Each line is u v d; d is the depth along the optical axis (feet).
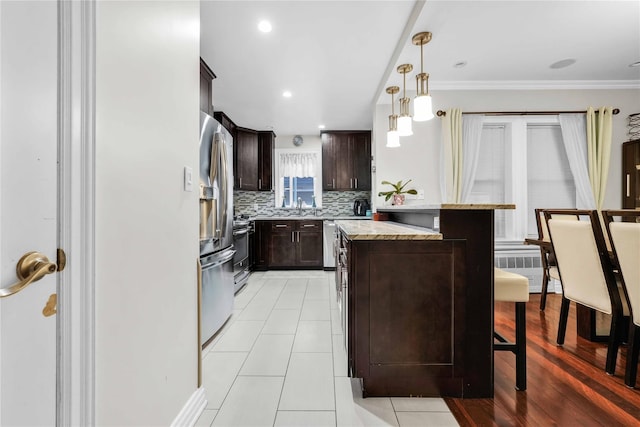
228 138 8.64
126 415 3.08
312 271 15.83
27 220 2.17
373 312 5.05
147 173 3.49
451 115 11.35
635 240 5.07
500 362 6.23
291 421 4.53
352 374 5.24
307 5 6.86
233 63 9.50
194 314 4.74
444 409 4.77
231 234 8.92
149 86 3.54
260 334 7.71
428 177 11.71
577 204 11.51
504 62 9.78
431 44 8.56
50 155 2.33
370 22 7.54
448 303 5.04
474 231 5.04
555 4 6.98
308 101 12.73
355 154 17.04
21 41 2.11
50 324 2.35
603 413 4.61
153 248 3.61
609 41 8.59
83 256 2.52
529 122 11.70
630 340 5.26
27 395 2.17
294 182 18.63
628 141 11.39
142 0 3.40
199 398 4.74
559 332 6.98
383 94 11.09
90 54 2.57
